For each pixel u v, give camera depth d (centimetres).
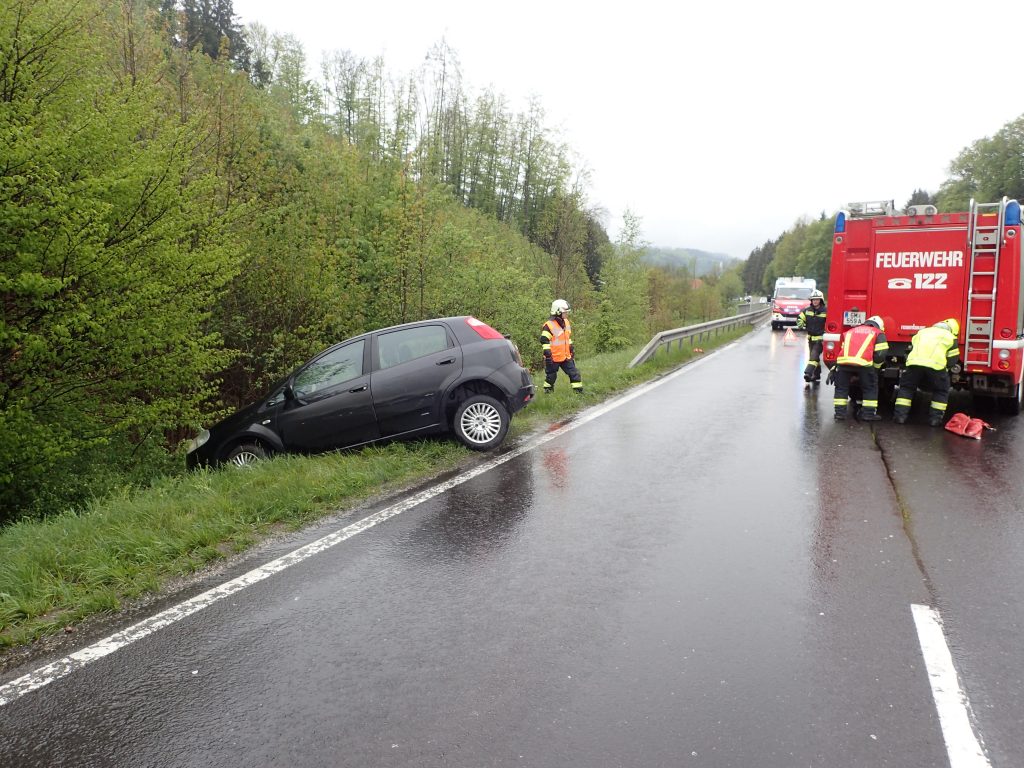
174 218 835
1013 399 945
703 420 947
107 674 332
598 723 281
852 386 1102
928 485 613
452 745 270
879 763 254
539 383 1283
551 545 481
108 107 799
